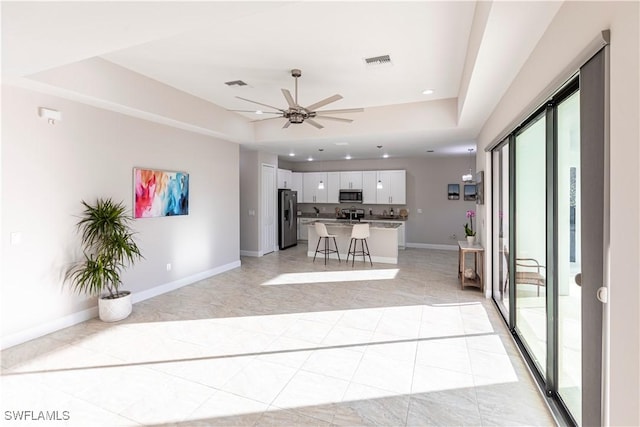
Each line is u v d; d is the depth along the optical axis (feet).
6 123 10.19
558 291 7.52
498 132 12.29
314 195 33.04
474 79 9.73
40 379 8.57
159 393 7.98
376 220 30.76
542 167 10.08
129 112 13.50
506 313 12.66
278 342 10.80
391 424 6.90
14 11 5.95
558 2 5.89
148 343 10.69
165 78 13.43
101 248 12.47
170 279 16.56
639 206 3.68
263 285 17.57
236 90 14.87
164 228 16.14
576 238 7.64
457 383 8.38
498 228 14.71
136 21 6.42
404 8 8.30
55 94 11.18
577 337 7.63
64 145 11.73
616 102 4.10
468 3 8.09
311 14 8.58
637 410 3.77
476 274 17.04
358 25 9.14
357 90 14.79
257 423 6.95
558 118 7.25
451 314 13.26
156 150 15.49
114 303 12.44
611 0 4.22
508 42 7.39
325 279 18.83
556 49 6.23
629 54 3.83
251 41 10.11
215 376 8.76
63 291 11.80
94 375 8.78
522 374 8.77
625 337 3.99
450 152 25.96
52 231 11.43
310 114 12.57
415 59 11.44
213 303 14.67
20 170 10.55
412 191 30.32
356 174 31.32
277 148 24.07
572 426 6.54
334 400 7.72
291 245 30.42
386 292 16.30
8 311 10.34
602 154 4.53
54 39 7.17
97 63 11.53
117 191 13.65
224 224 20.48
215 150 19.49
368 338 11.09
